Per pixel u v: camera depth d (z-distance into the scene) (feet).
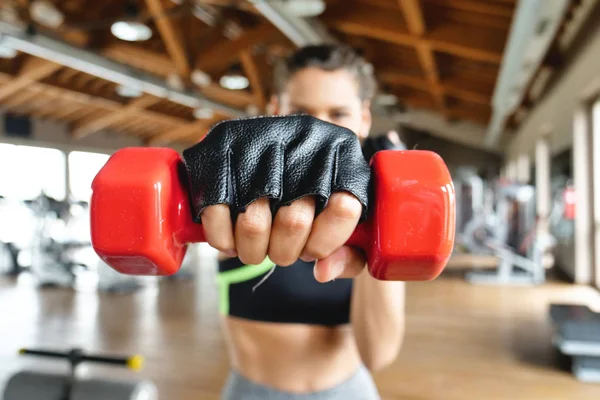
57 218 21.58
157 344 11.21
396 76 30.27
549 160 24.86
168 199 1.07
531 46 15.80
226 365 9.74
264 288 2.43
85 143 38.11
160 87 24.38
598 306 15.23
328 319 2.42
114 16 22.38
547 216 23.63
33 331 12.46
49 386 4.40
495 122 31.24
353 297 2.41
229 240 1.07
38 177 35.09
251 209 1.03
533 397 8.23
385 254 1.08
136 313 14.48
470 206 32.63
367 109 2.78
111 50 23.67
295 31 18.02
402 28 20.72
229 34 25.77
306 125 1.12
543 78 25.18
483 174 45.16
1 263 24.32
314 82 2.45
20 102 31.63
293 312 2.40
